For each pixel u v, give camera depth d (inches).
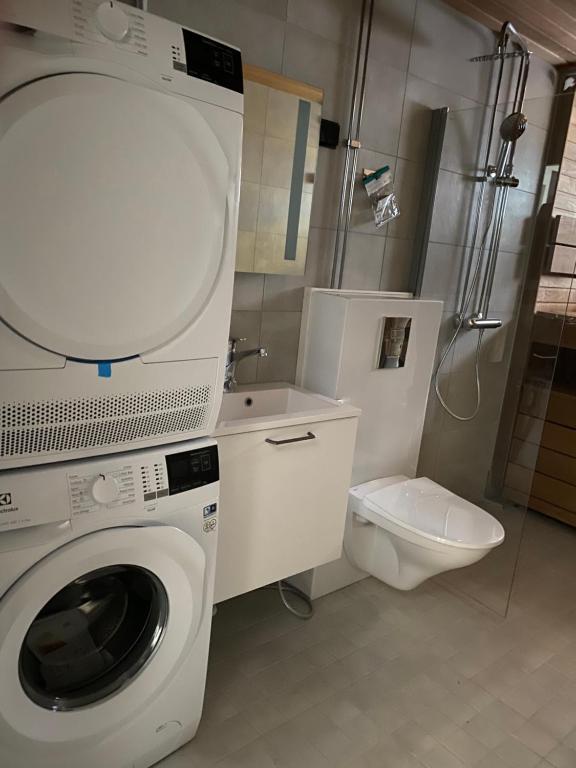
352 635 82.8
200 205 47.7
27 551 43.3
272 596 89.8
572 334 121.0
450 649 82.0
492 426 111.7
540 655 82.7
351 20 81.9
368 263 95.4
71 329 42.6
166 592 52.2
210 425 55.2
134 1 60.6
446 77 97.3
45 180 38.9
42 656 48.9
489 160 103.2
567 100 98.7
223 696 69.4
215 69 47.1
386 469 96.8
